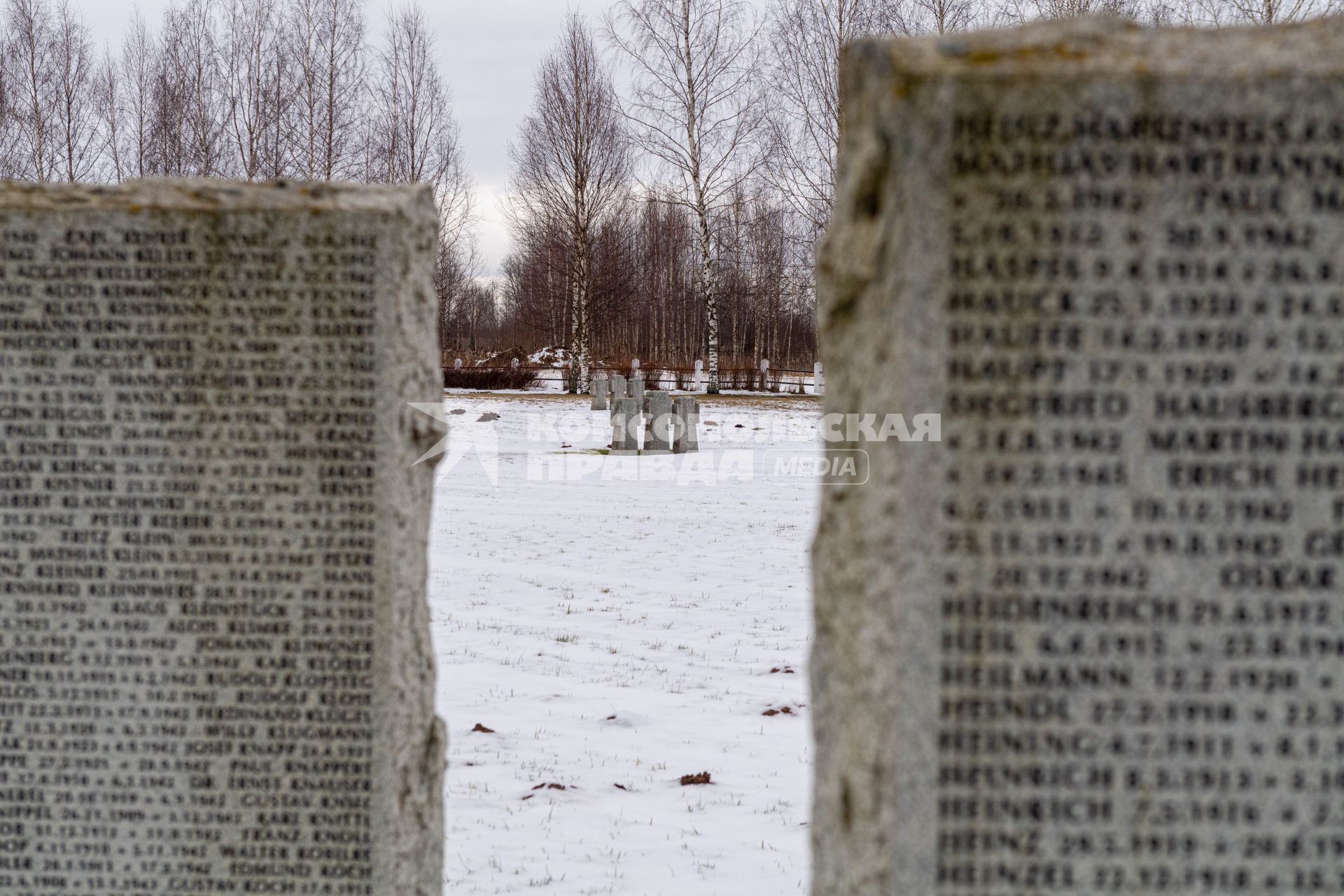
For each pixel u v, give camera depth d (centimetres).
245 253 406
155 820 415
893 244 304
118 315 408
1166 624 307
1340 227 301
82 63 3403
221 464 411
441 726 440
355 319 408
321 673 412
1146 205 302
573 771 687
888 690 308
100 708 414
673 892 514
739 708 812
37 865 416
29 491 412
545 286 5050
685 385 3966
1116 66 301
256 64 3338
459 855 560
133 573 412
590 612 1093
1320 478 304
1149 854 310
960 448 305
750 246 5100
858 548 320
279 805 413
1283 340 303
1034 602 307
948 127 301
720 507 1705
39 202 407
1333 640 307
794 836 587
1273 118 300
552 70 3803
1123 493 306
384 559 410
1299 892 310
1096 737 309
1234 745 309
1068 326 304
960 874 310
